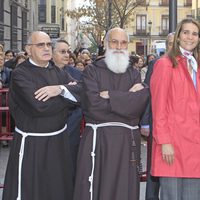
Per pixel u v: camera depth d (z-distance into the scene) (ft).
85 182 14.57
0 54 26.81
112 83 14.94
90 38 228.22
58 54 20.02
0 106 24.77
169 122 14.15
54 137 15.08
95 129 14.70
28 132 14.92
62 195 15.12
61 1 222.28
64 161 15.34
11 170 15.14
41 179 14.88
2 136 24.75
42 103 14.44
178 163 14.16
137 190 14.74
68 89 14.93
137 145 14.97
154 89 14.34
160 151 14.30
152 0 212.64
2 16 83.66
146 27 213.66
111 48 14.98
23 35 108.68
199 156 14.16
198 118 14.15
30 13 122.93
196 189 14.57
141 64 46.50
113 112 14.42
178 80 14.16
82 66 34.22
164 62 14.33
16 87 14.80
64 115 15.34
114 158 14.44
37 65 15.23
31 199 14.82
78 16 138.82
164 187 14.46
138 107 14.51
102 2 121.29
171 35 16.63
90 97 14.44
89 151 14.67
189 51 14.46
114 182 14.39
